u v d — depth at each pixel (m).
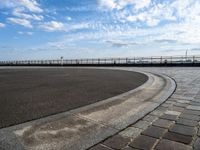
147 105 5.55
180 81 10.25
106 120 4.33
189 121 4.15
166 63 29.34
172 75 13.75
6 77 15.26
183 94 6.93
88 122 4.21
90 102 6.07
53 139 3.38
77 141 3.32
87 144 3.21
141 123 4.14
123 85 9.68
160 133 3.58
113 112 4.93
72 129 3.82
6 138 3.38
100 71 21.41
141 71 19.52
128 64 34.75
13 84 10.65
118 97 6.70
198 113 4.68
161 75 14.09
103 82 11.02
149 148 3.02
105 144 3.21
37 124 4.06
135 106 5.49
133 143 3.21
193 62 27.06
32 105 5.71
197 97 6.39
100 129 3.82
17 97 6.92
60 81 11.84
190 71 17.25
